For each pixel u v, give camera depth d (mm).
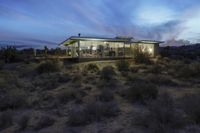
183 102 8555
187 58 34125
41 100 10867
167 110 6945
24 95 11539
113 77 15984
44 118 7801
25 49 57188
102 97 10219
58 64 23156
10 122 7695
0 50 34906
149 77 15086
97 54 30297
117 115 7891
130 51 31656
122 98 10398
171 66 21656
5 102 9930
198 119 6695
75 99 10383
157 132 5832
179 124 6270
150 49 33969
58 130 6859
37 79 17562
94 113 7777
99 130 6648
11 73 20531
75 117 7375
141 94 9805
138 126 6645
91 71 20234
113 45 31609
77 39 29125
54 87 13859
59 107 9492
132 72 19141
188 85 13523
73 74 18312
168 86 13469
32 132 6898
